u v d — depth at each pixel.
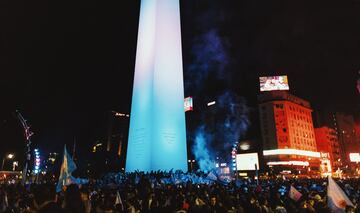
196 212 9.95
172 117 38.94
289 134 120.38
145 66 41.09
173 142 38.06
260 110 126.81
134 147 39.09
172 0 43.41
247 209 11.07
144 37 42.91
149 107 38.16
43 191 5.43
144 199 12.12
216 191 15.81
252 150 127.44
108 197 11.15
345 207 9.30
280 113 123.25
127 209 10.59
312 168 127.38
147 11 43.44
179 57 42.03
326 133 144.62
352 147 158.50
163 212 9.63
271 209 11.83
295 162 118.06
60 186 13.36
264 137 122.62
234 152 46.38
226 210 10.64
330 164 130.50
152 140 36.59
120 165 54.97
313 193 15.52
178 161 37.94
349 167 142.50
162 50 40.38
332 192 9.74
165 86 39.41
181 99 40.69
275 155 117.62
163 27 41.31
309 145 131.75
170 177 30.00
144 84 40.38
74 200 6.13
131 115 41.62
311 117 140.38
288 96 129.12
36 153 38.03
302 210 10.98
